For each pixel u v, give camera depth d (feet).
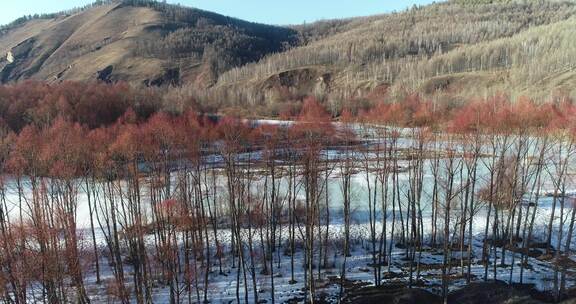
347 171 145.07
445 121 172.55
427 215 169.99
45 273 92.53
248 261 140.97
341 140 168.35
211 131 162.91
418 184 146.10
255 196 163.73
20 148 145.89
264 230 156.46
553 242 145.89
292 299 116.37
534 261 133.49
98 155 150.20
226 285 126.21
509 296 106.52
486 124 151.02
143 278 116.67
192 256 142.20
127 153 151.02
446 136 168.96
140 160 171.53
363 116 170.40
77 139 151.84
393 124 160.45
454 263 134.72
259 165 184.14
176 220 131.44
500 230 150.61
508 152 187.83
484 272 127.03
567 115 144.05
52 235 100.99
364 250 147.64
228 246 150.00
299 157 153.99
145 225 144.56
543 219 156.46
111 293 113.19
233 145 153.79
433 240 145.89
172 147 157.58
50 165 143.33
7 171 151.02
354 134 166.09
